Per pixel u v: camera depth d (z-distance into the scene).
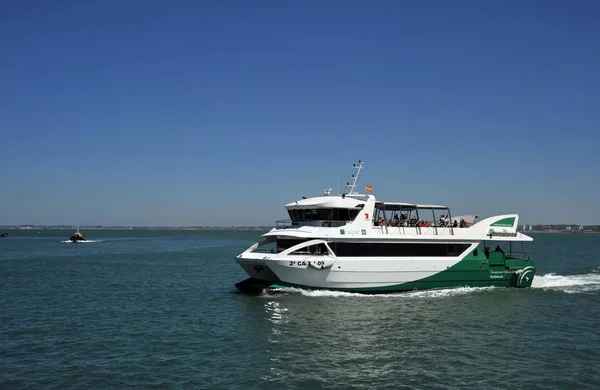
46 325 27.08
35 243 138.25
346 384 18.12
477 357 21.30
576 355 21.77
